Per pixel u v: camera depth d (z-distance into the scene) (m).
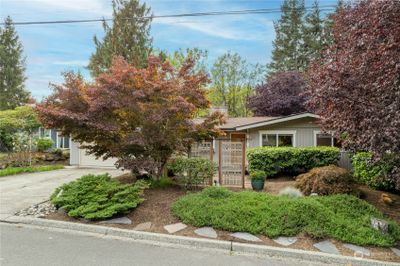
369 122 5.05
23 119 14.94
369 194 7.86
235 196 6.44
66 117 6.77
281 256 4.60
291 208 5.62
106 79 7.04
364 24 6.21
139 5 20.12
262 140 13.61
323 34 30.42
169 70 7.74
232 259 4.41
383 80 5.27
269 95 23.12
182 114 7.34
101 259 4.23
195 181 7.71
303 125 13.17
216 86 27.72
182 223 5.61
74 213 5.86
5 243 4.79
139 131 7.56
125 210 5.95
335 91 5.52
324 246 4.82
